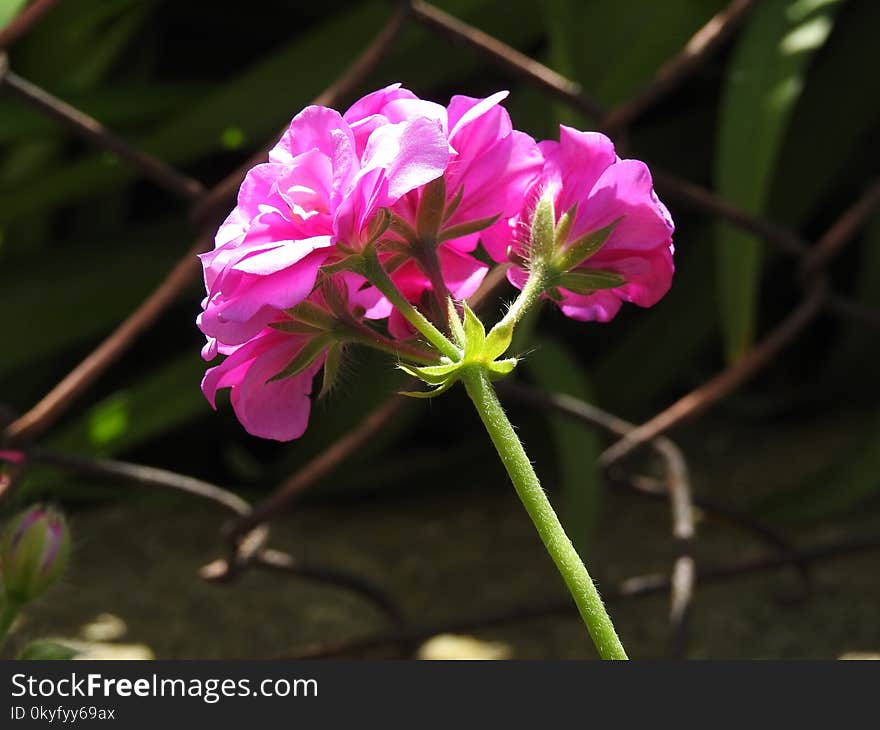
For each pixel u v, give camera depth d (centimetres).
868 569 109
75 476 125
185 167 144
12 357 116
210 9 146
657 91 84
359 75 83
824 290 93
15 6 94
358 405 121
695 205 90
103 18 121
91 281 121
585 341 148
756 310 154
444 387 64
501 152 66
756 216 92
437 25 83
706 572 95
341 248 63
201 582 108
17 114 114
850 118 127
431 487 132
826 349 156
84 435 106
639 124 144
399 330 68
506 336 64
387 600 91
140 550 116
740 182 93
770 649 95
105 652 93
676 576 84
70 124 82
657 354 131
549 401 93
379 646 87
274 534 120
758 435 142
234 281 63
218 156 145
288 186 63
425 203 65
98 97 120
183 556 115
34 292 119
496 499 130
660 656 95
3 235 128
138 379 137
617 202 66
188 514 126
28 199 117
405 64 118
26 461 81
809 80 128
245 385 65
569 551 64
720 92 141
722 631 99
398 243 66
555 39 97
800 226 132
